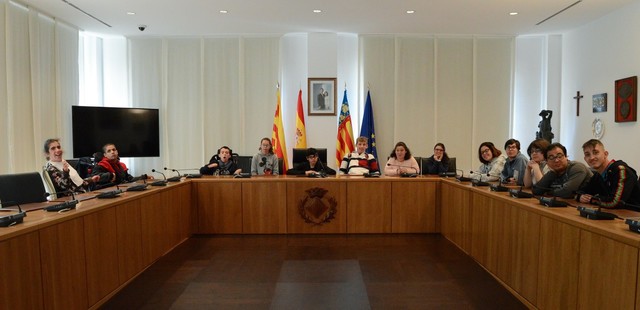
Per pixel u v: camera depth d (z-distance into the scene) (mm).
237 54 6539
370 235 4363
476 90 6617
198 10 5176
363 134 6465
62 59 5648
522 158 3902
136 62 6555
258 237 4297
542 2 4840
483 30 6211
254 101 6566
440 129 6648
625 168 2389
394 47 6535
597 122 5535
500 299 2635
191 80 6582
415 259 3506
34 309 1956
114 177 4191
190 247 3902
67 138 5777
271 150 5031
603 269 1801
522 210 2566
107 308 2520
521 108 6762
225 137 6598
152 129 6395
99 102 6590
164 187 3633
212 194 4375
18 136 4895
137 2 4863
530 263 2469
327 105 6520
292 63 6676
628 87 4848
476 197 3389
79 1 4820
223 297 2686
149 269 3256
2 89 4656
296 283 2939
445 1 4824
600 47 5492
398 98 6586
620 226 1850
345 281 2979
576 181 2666
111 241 2699
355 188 4375
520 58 6738
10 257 1803
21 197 2863
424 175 4754
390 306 2535
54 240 2109
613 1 4773
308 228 4383
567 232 2078
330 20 5652
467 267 3287
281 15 5410
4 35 4664
